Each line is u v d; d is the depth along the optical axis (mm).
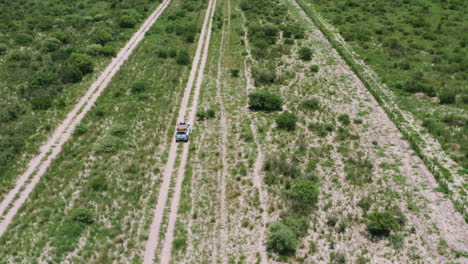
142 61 69250
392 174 36844
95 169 39344
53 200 35188
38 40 76625
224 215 33250
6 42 74312
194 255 29438
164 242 30750
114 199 35156
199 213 33625
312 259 28438
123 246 30234
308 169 37906
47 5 103938
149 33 84375
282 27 82625
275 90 55656
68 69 60156
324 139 43062
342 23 85625
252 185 36469
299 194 33562
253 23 86188
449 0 98375
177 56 69188
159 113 50469
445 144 41125
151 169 39562
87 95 56312
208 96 55438
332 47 72500
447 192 33906
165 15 98938
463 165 37375
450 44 70000
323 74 60375
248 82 59062
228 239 30734
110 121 48781
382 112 48625
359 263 27797
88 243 30375
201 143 43969
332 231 30781
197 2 112312
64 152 42375
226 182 37281
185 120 49031
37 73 61812
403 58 64750
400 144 41594
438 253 28359
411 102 50688
